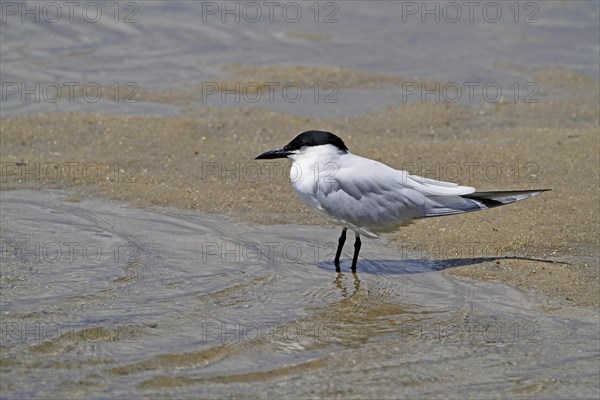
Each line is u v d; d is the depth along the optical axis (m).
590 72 21.50
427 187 11.66
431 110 18.89
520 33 24.22
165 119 17.84
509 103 19.52
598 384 9.04
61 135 16.89
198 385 8.98
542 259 12.07
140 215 13.68
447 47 23.12
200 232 13.09
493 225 13.14
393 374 9.27
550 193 14.33
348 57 22.25
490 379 9.16
